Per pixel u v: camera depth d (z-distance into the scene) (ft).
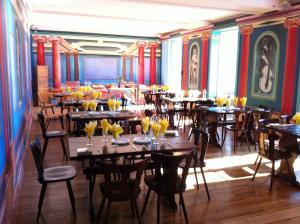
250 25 25.77
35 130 24.35
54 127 25.54
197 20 30.73
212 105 24.41
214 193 12.96
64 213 11.07
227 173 15.39
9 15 12.26
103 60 42.96
